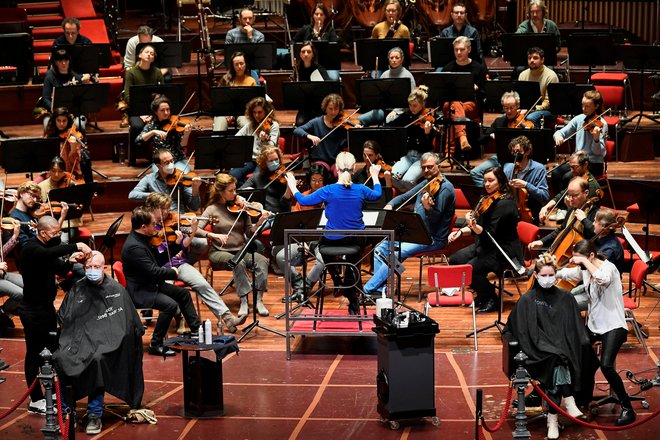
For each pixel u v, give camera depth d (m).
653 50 16.34
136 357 9.73
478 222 12.38
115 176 15.87
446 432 9.45
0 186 13.72
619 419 9.45
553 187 14.76
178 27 20.42
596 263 9.72
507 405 8.93
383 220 12.01
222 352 9.86
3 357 11.57
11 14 20.23
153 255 11.41
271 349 11.64
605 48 16.72
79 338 9.59
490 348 11.52
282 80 18.77
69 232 12.87
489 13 19.72
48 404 8.91
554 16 22.47
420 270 13.02
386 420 9.56
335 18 20.05
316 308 11.56
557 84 15.14
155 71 16.41
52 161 13.41
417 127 14.98
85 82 16.34
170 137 15.12
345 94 18.78
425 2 19.56
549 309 9.48
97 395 9.53
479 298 12.81
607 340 9.61
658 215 12.62
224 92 15.38
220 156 13.91
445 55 16.77
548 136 13.67
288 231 11.11
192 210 13.78
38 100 17.23
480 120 16.56
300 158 15.68
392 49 16.22
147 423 9.73
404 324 9.41
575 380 9.28
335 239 12.02
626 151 16.55
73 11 20.94
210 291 11.95
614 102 16.95
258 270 12.51
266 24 21.59
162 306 11.34
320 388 10.50
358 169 15.89
